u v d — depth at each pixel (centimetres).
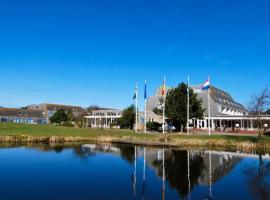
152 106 10944
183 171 2747
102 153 3956
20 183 2198
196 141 5084
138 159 3462
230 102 11844
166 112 7212
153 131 7719
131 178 2414
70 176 2467
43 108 16238
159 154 3928
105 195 1889
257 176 2523
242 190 2055
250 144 4694
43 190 1998
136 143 5328
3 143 5094
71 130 7219
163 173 2642
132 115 9081
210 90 10006
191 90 7194
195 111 7144
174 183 2255
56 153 3875
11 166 2903
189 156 3756
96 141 5772
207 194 1945
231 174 2617
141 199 1817
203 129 8531
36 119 15262
